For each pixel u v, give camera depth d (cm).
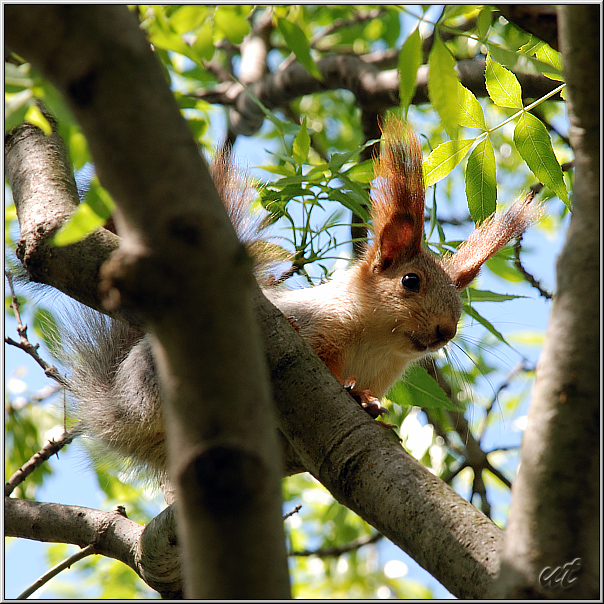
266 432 311
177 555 684
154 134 304
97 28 299
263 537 305
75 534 755
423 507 452
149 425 796
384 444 491
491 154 668
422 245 869
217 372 302
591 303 371
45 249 546
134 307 300
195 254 298
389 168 826
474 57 1003
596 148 391
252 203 830
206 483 298
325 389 514
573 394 364
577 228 386
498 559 417
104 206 384
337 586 1238
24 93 427
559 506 355
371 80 1148
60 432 997
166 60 559
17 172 674
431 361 970
